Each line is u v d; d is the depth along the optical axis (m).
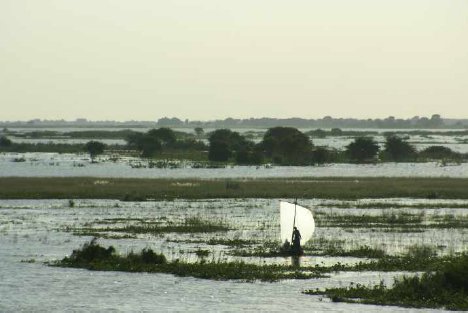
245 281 163.38
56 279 164.38
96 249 185.00
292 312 139.50
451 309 141.12
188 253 194.12
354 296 150.00
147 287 157.75
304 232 199.00
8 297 150.50
